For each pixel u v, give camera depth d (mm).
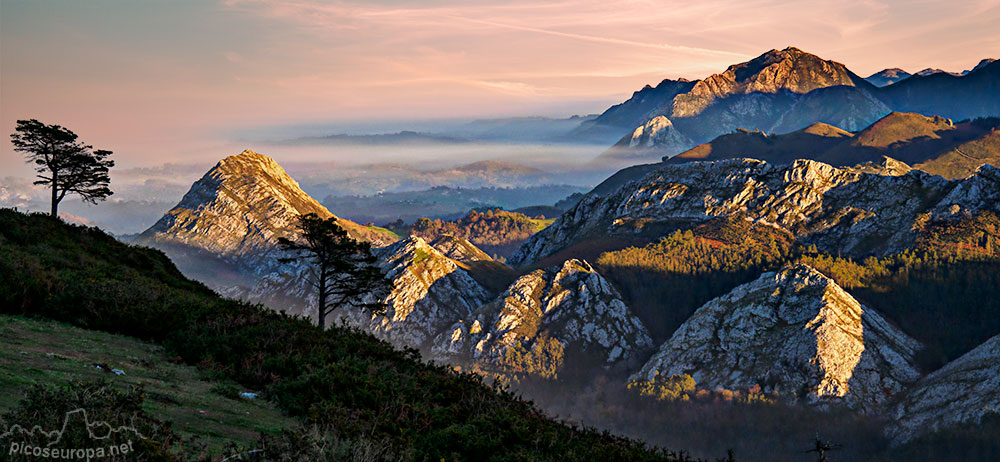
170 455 12984
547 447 21531
